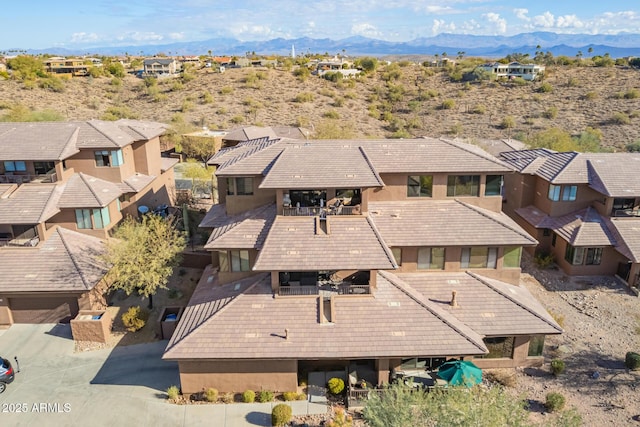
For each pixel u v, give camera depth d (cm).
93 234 3738
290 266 2723
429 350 2512
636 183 3878
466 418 1784
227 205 3344
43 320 3325
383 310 2736
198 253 3950
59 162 3697
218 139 6906
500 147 6150
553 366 2769
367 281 2959
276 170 3116
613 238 3834
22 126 4044
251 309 2744
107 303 3488
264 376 2600
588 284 3875
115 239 3681
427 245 3022
